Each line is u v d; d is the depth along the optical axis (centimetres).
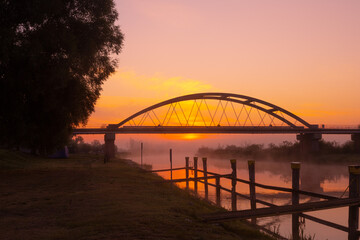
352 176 1172
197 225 719
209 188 3028
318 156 10112
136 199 1079
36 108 2033
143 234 610
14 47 1697
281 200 2281
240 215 837
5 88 1812
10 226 722
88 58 2142
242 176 4616
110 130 8119
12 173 2230
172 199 1166
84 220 751
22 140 2098
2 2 1759
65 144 2691
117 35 2414
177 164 7556
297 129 9888
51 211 899
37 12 1761
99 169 2817
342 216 1742
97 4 2172
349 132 10238
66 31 1966
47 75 1817
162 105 8850
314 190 3127
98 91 2542
